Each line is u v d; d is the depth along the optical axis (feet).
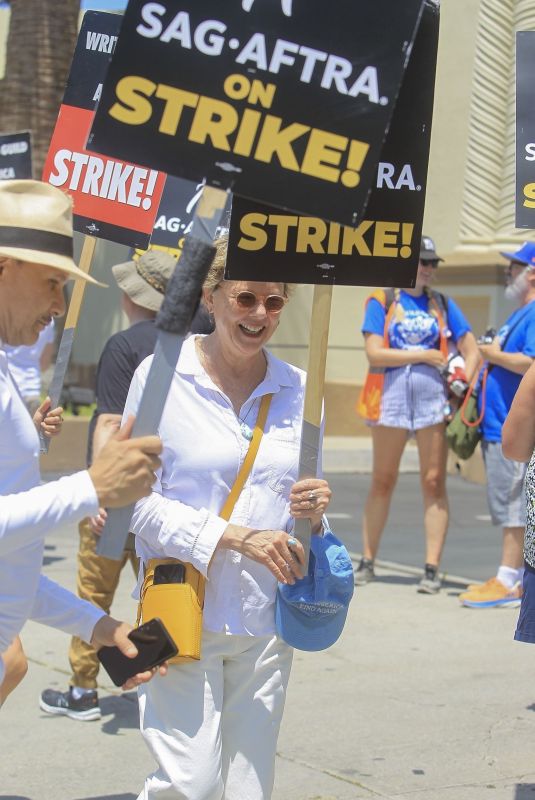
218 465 10.55
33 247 8.70
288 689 18.57
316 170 9.39
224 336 10.67
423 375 25.29
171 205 16.71
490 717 17.37
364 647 21.07
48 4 46.70
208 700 10.33
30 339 9.02
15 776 15.03
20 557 9.02
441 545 25.72
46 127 46.98
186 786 10.12
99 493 8.56
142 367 10.75
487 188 50.37
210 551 10.23
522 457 13.02
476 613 23.72
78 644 17.22
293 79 9.33
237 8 9.23
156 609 10.25
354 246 10.57
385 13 9.34
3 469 8.75
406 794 14.55
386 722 17.11
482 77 50.24
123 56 9.12
